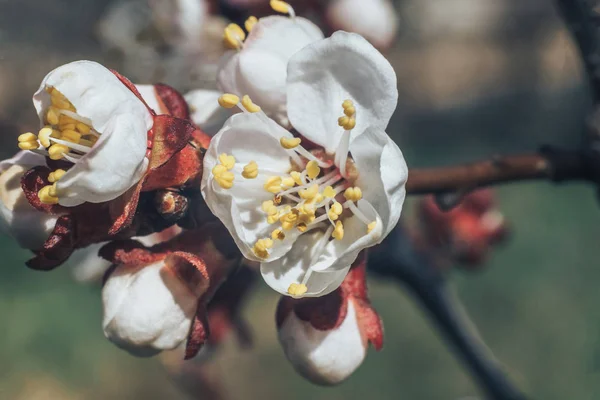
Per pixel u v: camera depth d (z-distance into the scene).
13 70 0.47
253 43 0.17
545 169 0.19
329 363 0.16
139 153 0.15
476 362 0.24
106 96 0.15
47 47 0.48
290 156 0.16
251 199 0.16
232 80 0.17
